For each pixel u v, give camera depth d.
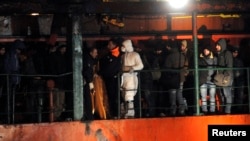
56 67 21.41
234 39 25.38
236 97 23.11
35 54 21.89
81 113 21.12
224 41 22.47
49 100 21.19
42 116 21.67
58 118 21.34
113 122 21.22
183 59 22.11
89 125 21.06
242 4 22.61
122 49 21.45
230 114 22.16
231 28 25.48
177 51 22.17
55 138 20.77
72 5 21.12
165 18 24.84
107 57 21.22
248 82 22.34
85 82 21.06
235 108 23.31
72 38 21.16
